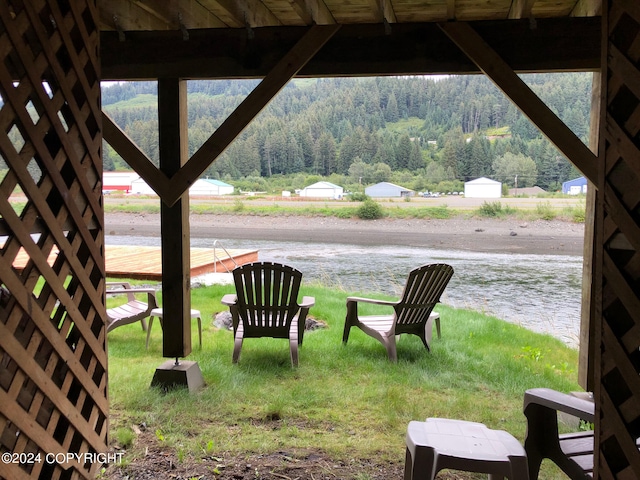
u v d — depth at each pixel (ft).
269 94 9.73
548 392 6.43
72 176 6.24
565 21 9.36
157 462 7.93
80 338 6.47
